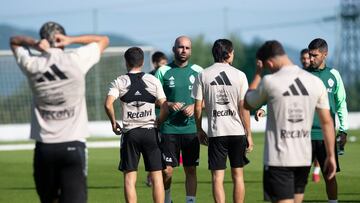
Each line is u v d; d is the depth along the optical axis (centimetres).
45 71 1753
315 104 1827
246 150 2456
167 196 2769
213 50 2481
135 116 2461
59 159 1784
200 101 2464
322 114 1838
